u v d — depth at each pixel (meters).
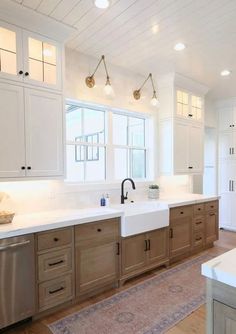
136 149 3.93
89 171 3.35
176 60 3.28
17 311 2.02
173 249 3.43
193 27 2.49
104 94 3.32
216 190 5.39
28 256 2.08
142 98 3.82
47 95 2.47
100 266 2.59
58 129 2.56
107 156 3.48
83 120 3.31
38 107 2.41
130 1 2.09
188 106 4.13
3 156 2.21
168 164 3.94
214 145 5.40
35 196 2.75
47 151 2.48
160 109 4.04
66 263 2.33
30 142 2.37
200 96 4.38
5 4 2.08
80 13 2.26
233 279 0.98
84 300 2.50
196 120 4.28
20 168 2.30
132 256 2.90
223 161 5.32
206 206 4.01
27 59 2.33
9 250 1.97
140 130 4.02
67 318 2.21
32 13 2.22
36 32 2.38
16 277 2.01
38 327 2.10
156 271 3.19
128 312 2.30
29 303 2.09
